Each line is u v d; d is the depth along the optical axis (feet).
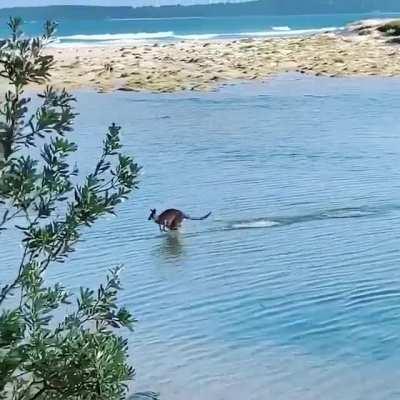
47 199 28.76
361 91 217.56
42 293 28.73
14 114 26.37
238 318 64.75
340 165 124.77
